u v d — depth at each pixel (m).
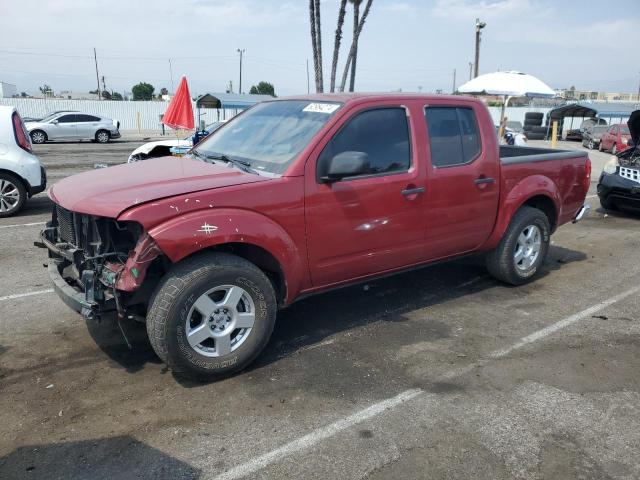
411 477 2.83
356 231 4.20
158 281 3.62
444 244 4.91
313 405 3.47
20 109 39.31
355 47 15.88
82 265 3.67
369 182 4.21
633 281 6.06
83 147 24.81
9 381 3.69
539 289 5.76
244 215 3.61
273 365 3.99
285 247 3.81
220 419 3.30
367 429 3.23
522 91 15.90
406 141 4.50
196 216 3.43
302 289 4.14
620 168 9.57
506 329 4.70
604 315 5.05
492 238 5.36
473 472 2.88
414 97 4.61
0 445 3.03
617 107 40.66
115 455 2.96
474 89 16.61
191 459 2.95
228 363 3.70
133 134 37.56
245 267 3.66
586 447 3.11
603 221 9.52
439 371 3.94
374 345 4.35
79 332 4.46
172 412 3.37
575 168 6.11
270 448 3.04
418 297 5.45
